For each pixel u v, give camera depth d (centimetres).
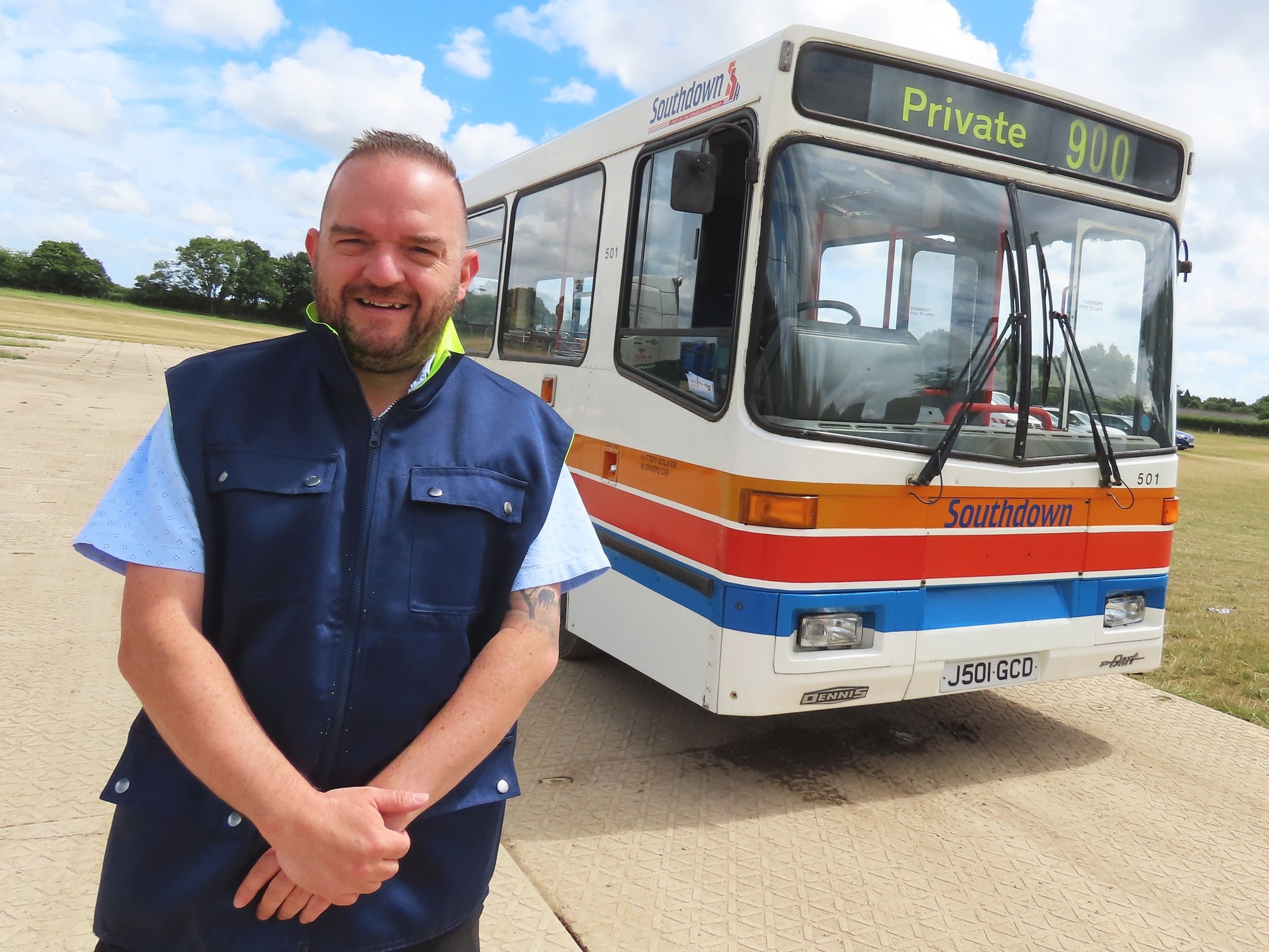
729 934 298
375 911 148
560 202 564
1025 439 409
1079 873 349
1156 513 453
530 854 338
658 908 310
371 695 146
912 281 392
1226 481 2552
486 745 148
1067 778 434
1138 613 456
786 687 370
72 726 399
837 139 377
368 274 144
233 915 142
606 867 333
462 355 163
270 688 143
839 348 379
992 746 468
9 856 305
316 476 145
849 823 378
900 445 383
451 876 155
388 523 148
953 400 399
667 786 402
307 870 132
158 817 144
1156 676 601
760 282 369
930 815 389
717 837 360
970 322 404
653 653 429
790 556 366
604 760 424
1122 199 441
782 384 369
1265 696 565
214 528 142
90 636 506
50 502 786
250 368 149
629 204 477
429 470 151
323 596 144
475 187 727
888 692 392
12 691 430
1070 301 428
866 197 384
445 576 150
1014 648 418
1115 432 443
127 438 1133
